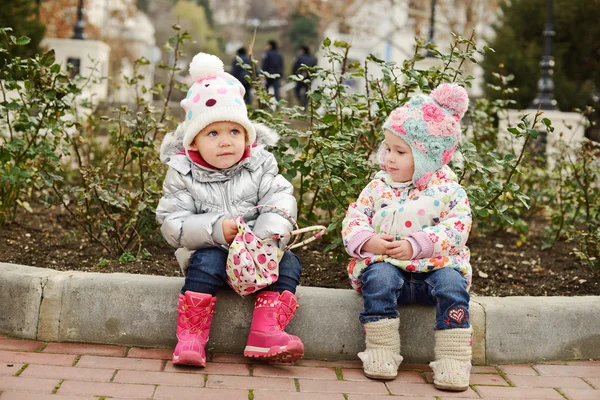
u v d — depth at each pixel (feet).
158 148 15.15
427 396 9.80
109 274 11.25
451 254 10.68
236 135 10.83
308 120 14.84
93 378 9.65
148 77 55.21
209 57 11.19
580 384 10.39
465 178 16.94
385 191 11.08
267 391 9.62
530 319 11.18
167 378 9.84
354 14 67.21
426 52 38.60
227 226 10.52
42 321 10.98
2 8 33.91
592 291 12.96
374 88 14.26
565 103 41.81
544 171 17.87
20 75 15.76
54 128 13.96
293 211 11.00
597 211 15.84
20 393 8.97
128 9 84.58
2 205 15.12
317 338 11.02
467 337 10.28
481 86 43.14
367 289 10.54
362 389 9.91
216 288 10.64
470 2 59.21
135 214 13.38
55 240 14.70
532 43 42.34
